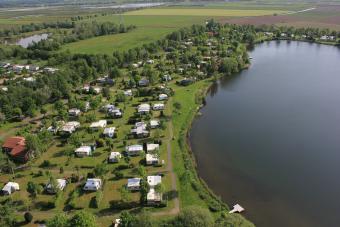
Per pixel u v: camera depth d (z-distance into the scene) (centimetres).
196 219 8319
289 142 14000
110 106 16825
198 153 13375
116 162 12288
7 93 18038
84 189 10794
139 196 10494
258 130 15088
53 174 11712
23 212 10000
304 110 16938
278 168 12281
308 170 12131
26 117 16538
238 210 10100
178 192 10631
